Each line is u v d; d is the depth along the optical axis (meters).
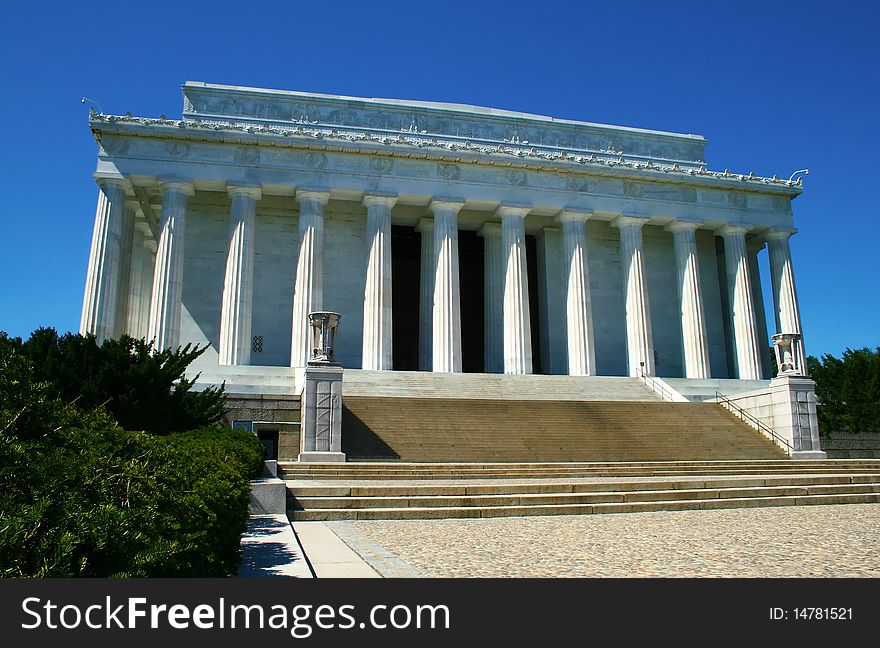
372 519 19.03
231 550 10.31
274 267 54.19
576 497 21.38
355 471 25.16
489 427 33.50
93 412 9.41
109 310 45.38
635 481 24.14
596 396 44.28
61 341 24.80
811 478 26.19
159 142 48.12
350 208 56.28
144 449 9.23
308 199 49.66
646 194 55.06
